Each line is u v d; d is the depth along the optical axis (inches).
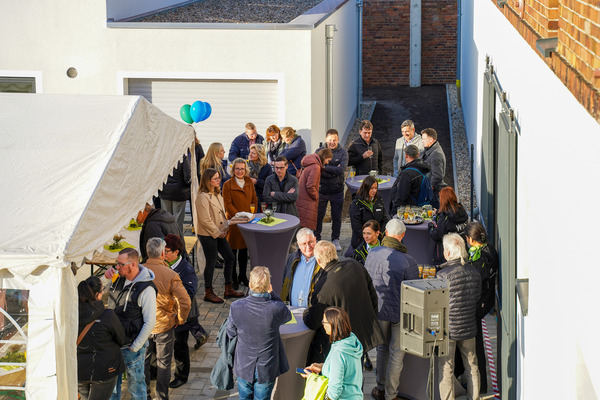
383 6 1053.8
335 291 268.4
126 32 555.2
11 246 223.3
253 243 400.5
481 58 502.9
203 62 556.4
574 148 147.3
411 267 285.6
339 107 711.1
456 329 278.2
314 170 457.7
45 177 265.6
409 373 298.8
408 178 408.5
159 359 291.7
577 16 148.7
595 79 129.1
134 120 307.9
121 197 280.1
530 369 218.7
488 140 395.9
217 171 396.8
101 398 256.2
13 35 559.5
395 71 1074.1
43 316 225.8
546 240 187.0
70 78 562.9
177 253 316.2
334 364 234.2
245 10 690.8
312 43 550.9
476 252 290.0
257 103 563.2
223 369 268.2
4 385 230.2
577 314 144.9
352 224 397.7
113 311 255.6
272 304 255.6
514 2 276.5
